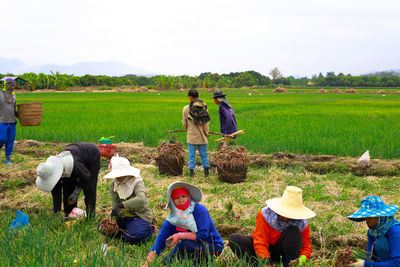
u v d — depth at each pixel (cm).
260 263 363
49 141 1292
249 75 16250
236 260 402
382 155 992
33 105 897
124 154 1027
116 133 1362
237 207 631
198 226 411
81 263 369
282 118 2003
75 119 1942
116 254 422
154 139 1256
